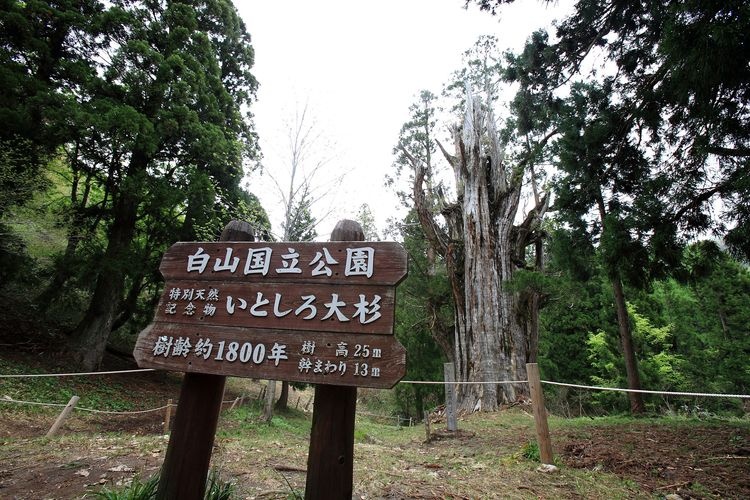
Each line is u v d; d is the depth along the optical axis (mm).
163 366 2641
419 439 7746
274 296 2621
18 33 10523
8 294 13930
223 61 16422
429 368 18875
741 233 5125
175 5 13484
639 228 5906
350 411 2352
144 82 11875
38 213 10344
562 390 17234
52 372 10812
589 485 3783
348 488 2240
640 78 7473
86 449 4715
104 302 12898
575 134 7523
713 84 4824
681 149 6230
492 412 10273
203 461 2564
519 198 13141
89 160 12258
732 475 3969
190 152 13195
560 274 11430
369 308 2422
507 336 11414
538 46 7801
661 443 5293
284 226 10039
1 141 9570
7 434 6715
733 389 15203
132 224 13172
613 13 6859
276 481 3695
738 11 4238
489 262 12039
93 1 12086
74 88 11461
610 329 16984
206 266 2852
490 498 3383
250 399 16297
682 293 19859
